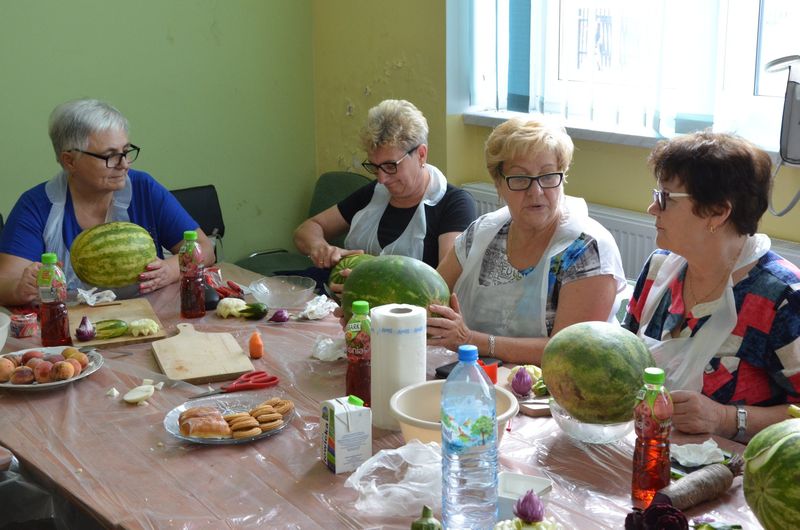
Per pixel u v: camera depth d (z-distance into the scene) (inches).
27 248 107.0
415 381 69.0
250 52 163.5
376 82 161.6
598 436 65.8
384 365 68.4
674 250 73.6
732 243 72.9
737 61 117.6
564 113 137.9
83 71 146.5
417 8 151.6
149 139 155.4
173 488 60.9
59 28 142.9
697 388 73.7
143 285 104.7
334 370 81.7
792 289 69.9
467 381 55.9
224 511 57.9
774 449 51.3
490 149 88.0
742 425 67.7
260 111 167.2
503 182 88.0
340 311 88.1
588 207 135.0
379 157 111.8
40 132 144.6
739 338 72.1
